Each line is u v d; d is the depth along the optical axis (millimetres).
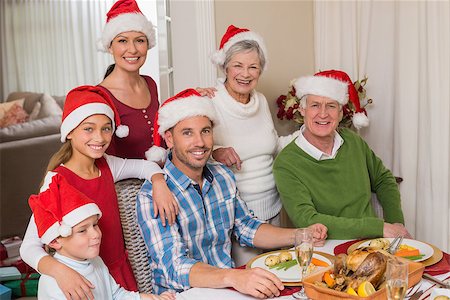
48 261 1630
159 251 1851
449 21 2727
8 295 3145
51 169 1871
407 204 2990
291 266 1751
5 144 4305
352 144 2393
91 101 1843
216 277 1656
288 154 2314
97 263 1745
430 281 1611
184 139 1910
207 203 2018
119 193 1981
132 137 2246
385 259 1484
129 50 2232
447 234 2881
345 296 1413
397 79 2963
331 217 2133
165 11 3336
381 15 3000
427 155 2887
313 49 3314
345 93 2291
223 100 2309
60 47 6352
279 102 3020
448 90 2773
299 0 3213
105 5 6305
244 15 2982
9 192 4270
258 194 2385
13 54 6309
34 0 6266
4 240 3953
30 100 5832
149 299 1686
